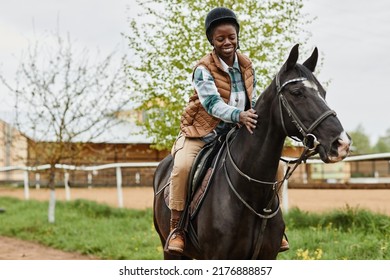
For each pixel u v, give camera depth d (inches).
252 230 193.0
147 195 1058.7
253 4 438.9
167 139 454.6
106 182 1485.0
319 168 1397.6
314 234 379.2
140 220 539.5
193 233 209.6
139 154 1531.7
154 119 457.1
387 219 395.5
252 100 209.2
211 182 203.0
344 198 813.2
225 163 201.2
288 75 183.6
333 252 331.9
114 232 490.6
